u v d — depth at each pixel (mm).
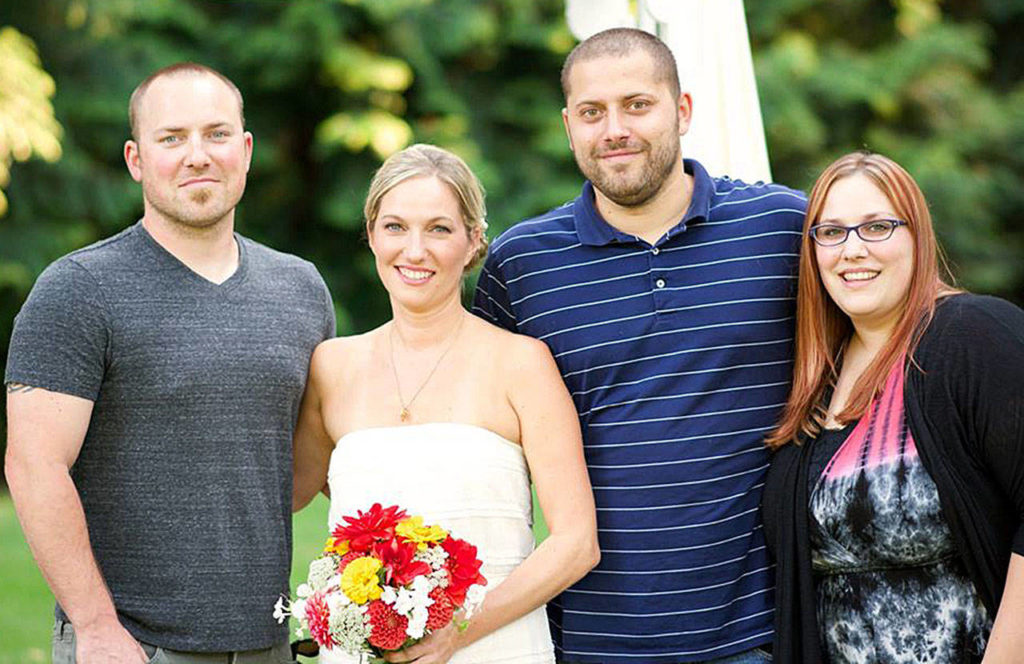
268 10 11766
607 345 3018
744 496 2965
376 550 2539
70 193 10727
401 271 2867
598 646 2988
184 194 2932
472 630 2709
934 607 2668
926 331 2723
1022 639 2541
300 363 3049
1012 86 13750
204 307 2959
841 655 2773
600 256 3076
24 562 6691
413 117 12148
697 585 2939
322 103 12039
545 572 2781
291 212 12500
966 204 12789
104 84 10961
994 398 2590
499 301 3189
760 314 3008
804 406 2893
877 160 2832
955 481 2625
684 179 3115
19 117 9352
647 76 2955
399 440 2838
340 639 2529
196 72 3008
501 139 12430
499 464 2838
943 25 13172
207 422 2902
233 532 2914
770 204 3090
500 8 12258
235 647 2900
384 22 11703
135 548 2879
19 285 10383
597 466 3008
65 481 2787
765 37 13023
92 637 2775
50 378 2797
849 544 2736
